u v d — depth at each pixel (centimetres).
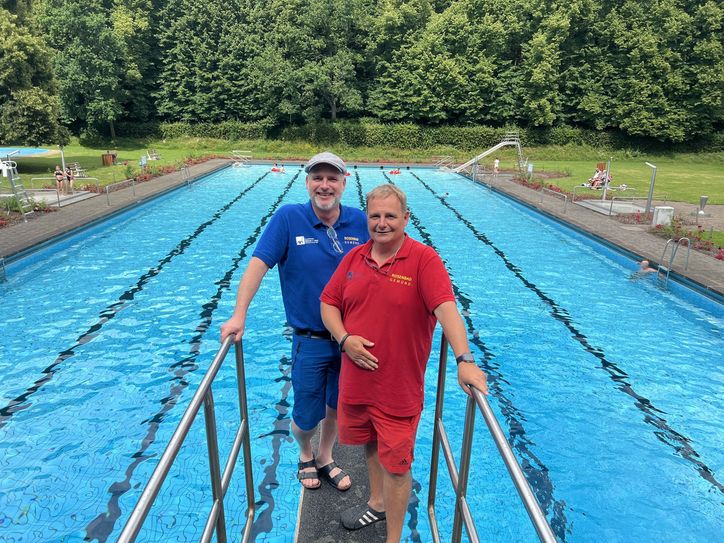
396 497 196
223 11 3388
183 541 303
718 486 375
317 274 230
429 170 2539
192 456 384
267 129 3450
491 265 936
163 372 519
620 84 3238
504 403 482
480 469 381
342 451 287
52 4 3019
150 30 3412
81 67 3078
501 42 3288
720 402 491
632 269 929
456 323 166
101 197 1400
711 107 3131
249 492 227
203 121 3556
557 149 3297
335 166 222
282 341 595
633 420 458
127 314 668
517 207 1538
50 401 462
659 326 670
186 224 1200
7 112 1934
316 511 235
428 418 449
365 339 185
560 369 550
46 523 321
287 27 3209
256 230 1148
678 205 1502
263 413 447
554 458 403
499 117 3422
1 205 1179
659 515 345
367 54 3422
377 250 187
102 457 386
